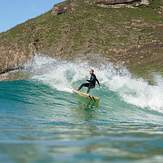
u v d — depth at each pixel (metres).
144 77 54.25
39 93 28.81
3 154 10.41
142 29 85.50
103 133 14.91
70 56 79.75
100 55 76.69
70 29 89.44
